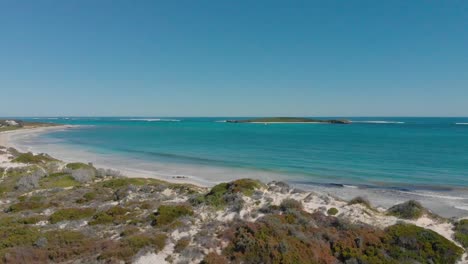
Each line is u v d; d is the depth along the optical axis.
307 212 16.77
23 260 11.27
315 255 12.30
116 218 16.91
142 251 11.77
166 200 21.81
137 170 45.50
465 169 43.06
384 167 45.59
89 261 11.11
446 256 12.74
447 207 25.94
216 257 11.77
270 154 61.56
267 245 12.20
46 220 17.31
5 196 25.02
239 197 18.73
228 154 62.22
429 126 180.88
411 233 13.77
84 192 25.42
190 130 154.12
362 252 12.88
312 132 132.75
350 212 17.44
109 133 131.00
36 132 133.62
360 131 136.88
